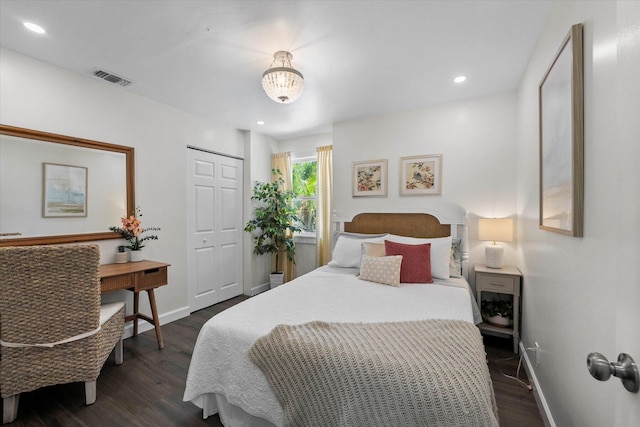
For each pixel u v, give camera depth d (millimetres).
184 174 3273
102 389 1929
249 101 2994
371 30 1812
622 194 562
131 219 2639
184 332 2850
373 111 3297
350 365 1187
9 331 1576
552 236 1577
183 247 3262
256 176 4191
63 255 1688
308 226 4457
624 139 555
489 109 2848
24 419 1640
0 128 2002
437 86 2643
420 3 1574
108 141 2598
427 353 1217
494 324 2635
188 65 2250
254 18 1696
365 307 1843
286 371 1313
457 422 992
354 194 3561
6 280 1560
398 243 2680
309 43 1950
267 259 4445
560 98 1378
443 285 2396
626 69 552
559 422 1457
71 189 2375
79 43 1958
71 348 1723
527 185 2248
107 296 2619
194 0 1545
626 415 537
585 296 1150
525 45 1979
